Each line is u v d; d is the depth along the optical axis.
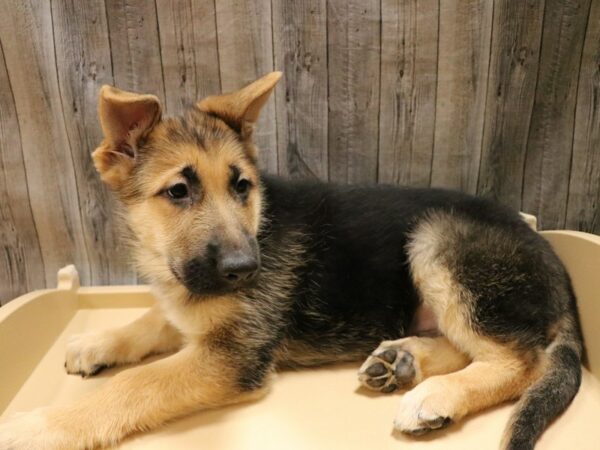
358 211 0.45
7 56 0.51
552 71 0.53
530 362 0.39
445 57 0.53
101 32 0.51
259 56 0.53
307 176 0.57
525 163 0.56
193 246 0.37
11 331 0.43
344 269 0.44
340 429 0.37
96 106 0.53
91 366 0.44
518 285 0.40
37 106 0.53
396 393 0.41
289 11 0.52
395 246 0.45
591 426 0.37
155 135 0.39
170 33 0.52
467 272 0.41
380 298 0.44
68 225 0.57
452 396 0.36
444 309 0.41
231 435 0.37
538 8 0.51
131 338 0.46
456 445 0.35
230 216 0.38
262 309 0.41
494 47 0.52
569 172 0.56
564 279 0.45
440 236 0.43
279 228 0.44
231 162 0.40
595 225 0.58
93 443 0.35
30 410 0.38
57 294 0.52
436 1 0.51
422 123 0.55
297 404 0.40
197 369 0.39
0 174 0.54
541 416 0.35
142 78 0.53
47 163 0.55
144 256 0.41
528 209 0.58
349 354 0.45
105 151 0.40
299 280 0.44
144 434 0.37
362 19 0.52
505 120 0.55
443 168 0.57
